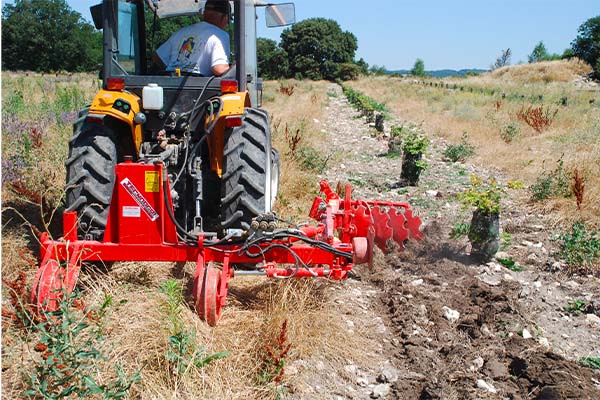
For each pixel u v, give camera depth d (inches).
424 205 295.3
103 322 128.0
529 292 187.0
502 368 138.5
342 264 156.6
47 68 2324.1
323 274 150.9
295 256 150.3
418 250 202.8
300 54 2632.9
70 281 134.2
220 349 130.6
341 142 540.7
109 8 179.0
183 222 174.4
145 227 146.3
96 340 118.8
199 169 167.2
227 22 204.7
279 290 157.0
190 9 193.6
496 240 209.0
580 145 430.3
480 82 1863.9
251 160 168.6
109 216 146.9
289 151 359.3
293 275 148.3
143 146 176.4
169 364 120.4
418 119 747.4
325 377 132.8
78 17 2380.7
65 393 99.7
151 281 162.2
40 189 216.5
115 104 167.0
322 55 2623.0
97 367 111.3
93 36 2459.4
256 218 151.9
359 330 154.9
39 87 708.7
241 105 168.4
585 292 189.3
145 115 179.5
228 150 169.0
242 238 150.0
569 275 203.2
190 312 139.4
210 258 149.7
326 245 153.2
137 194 144.7
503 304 173.6
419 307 168.2
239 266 174.1
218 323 141.9
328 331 148.4
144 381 114.1
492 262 210.7
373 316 164.7
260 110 183.0
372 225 162.9
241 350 131.3
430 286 185.0
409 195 320.2
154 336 128.1
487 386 131.0
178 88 178.9
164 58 194.2
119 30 189.8
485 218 208.8
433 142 539.2
